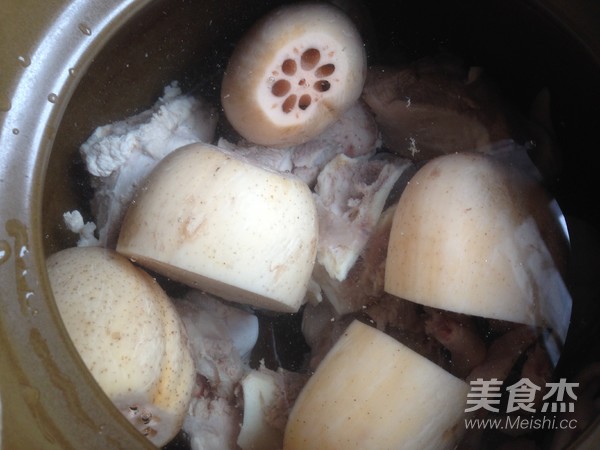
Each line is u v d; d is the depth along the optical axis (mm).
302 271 230
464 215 220
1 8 204
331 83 247
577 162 242
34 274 188
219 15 249
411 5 254
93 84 231
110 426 177
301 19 239
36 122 202
